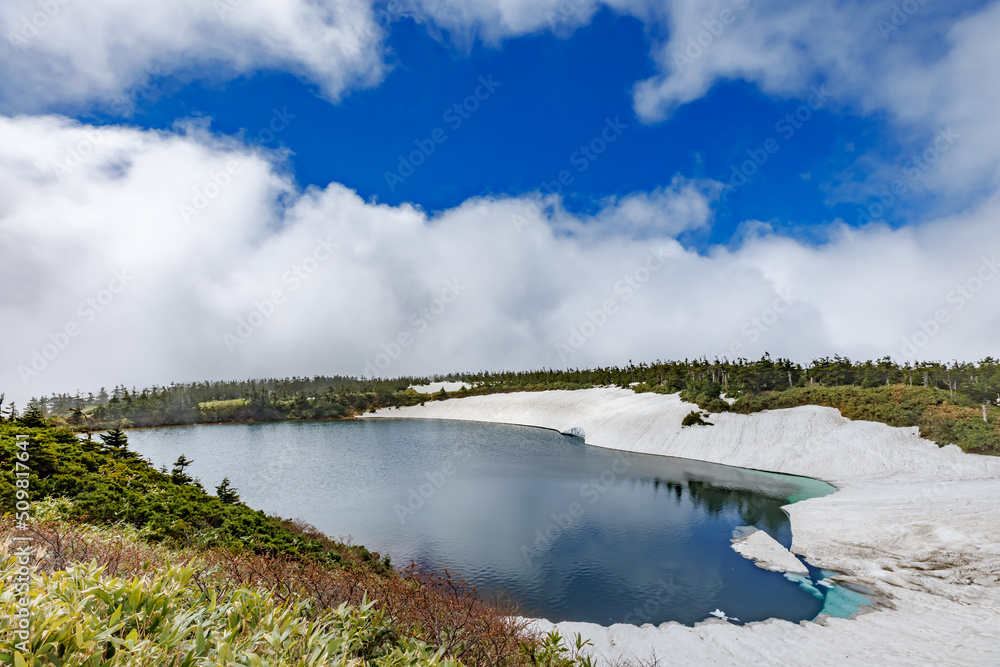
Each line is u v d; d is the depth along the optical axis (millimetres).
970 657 16266
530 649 7266
